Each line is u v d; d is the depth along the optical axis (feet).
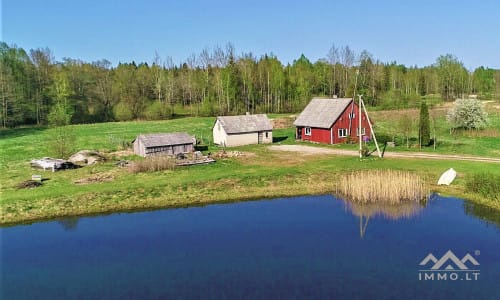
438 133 214.90
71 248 81.25
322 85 431.43
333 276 65.77
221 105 363.35
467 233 84.12
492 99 413.18
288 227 89.97
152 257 75.51
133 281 65.82
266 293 60.44
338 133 196.65
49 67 358.43
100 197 111.75
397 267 68.95
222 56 430.20
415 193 107.34
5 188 120.67
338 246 78.59
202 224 93.35
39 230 92.27
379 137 200.85
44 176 136.26
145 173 136.87
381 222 92.12
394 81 433.89
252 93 385.50
